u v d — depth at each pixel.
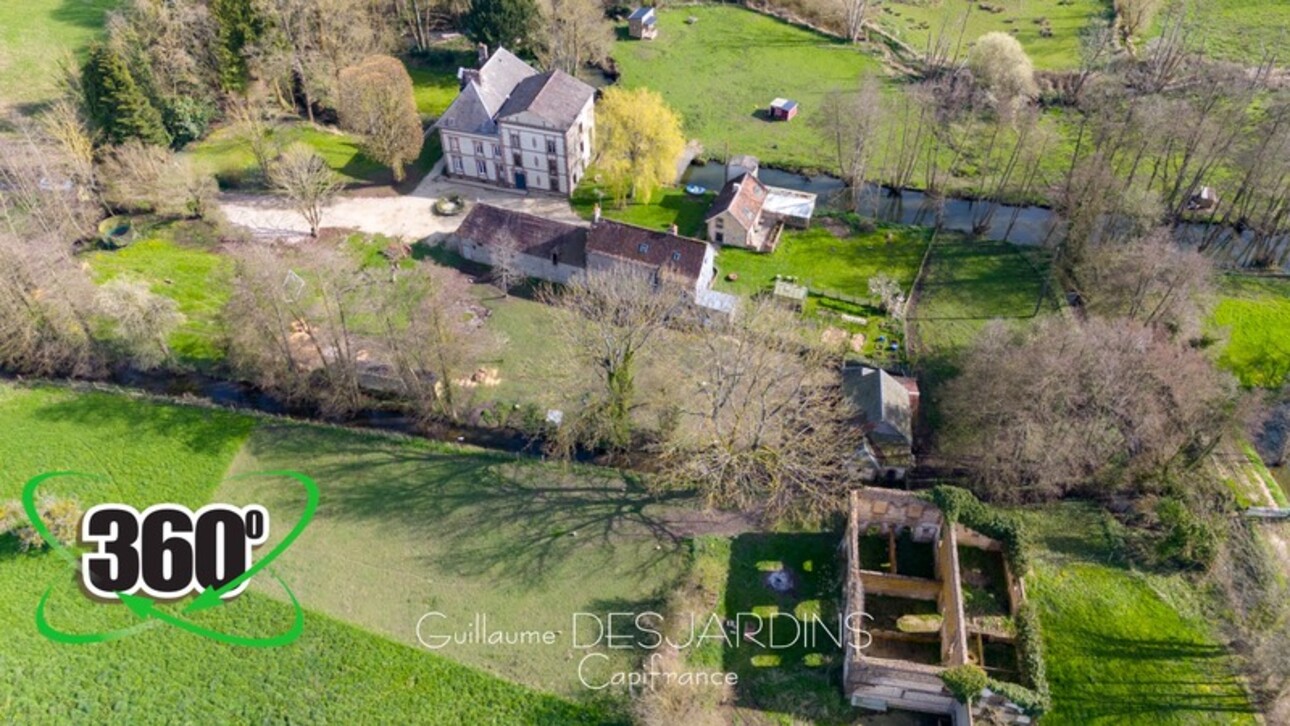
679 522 67.31
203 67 112.31
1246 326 84.69
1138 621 60.16
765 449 66.06
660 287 79.88
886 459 69.38
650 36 136.50
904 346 83.00
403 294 77.44
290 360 76.12
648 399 73.62
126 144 96.75
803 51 134.50
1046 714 55.34
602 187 106.06
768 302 79.50
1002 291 90.19
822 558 64.38
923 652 58.69
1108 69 122.25
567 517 67.88
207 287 89.19
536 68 125.69
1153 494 67.88
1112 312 78.94
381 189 105.06
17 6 137.50
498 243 90.88
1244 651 58.50
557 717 55.53
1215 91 98.56
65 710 55.47
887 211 103.75
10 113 110.88
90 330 78.44
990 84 114.19
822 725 55.06
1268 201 95.19
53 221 89.75
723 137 115.31
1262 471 70.75
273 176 99.62
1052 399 65.94
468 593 62.53
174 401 76.88
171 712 55.50
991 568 62.91
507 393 78.56
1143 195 85.69
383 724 55.12
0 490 68.50
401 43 131.62
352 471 71.31
